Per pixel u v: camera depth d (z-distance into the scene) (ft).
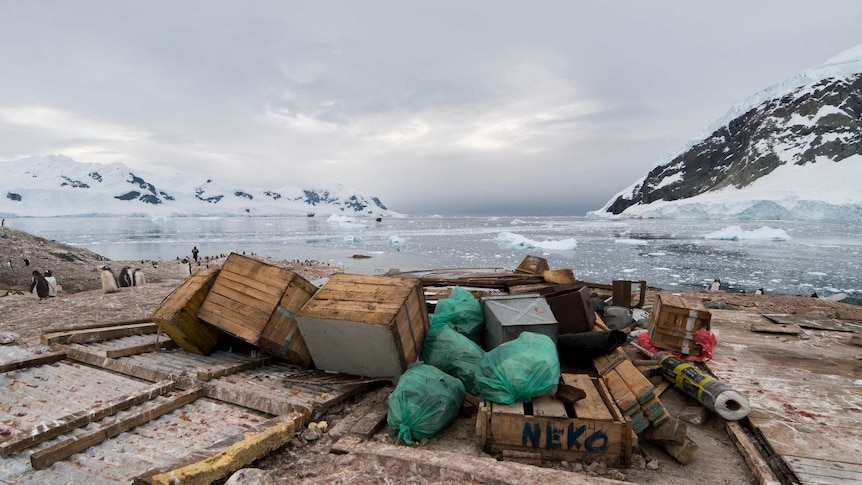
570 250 145.59
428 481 10.24
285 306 16.48
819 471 10.72
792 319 27.22
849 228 242.78
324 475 10.57
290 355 16.60
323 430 12.78
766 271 95.50
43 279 40.55
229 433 12.41
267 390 14.79
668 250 144.05
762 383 16.35
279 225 397.80
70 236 224.33
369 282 16.05
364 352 14.85
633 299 31.30
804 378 16.90
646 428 11.89
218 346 18.92
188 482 9.30
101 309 31.32
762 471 10.80
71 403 14.60
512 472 10.15
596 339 16.75
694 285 78.18
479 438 12.09
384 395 14.64
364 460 11.10
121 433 12.37
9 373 16.60
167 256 127.75
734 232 184.14
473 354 15.14
